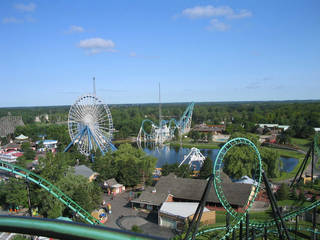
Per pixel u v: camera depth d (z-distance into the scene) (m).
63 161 78.00
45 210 64.31
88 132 129.75
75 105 128.50
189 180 77.56
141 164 94.50
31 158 136.25
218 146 182.25
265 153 100.62
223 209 68.75
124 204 73.94
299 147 168.00
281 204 72.00
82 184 68.88
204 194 45.94
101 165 96.31
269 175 101.62
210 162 94.25
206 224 60.22
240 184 72.94
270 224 53.53
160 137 194.88
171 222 59.59
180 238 53.19
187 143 198.75
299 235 54.31
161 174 98.88
